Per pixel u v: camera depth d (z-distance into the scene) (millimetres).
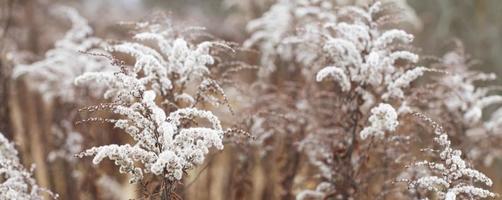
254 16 8648
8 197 4008
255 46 7582
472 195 3803
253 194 6238
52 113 7000
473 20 9695
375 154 5262
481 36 9562
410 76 4555
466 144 5367
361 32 4727
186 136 3566
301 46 5828
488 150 5828
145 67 4137
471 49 9562
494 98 5531
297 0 6488
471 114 5309
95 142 5945
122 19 10781
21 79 7898
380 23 4949
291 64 6312
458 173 3736
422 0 10242
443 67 5977
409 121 5215
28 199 4262
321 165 5133
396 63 5348
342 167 4801
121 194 6504
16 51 8070
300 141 5551
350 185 4777
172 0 13836
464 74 5656
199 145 3594
